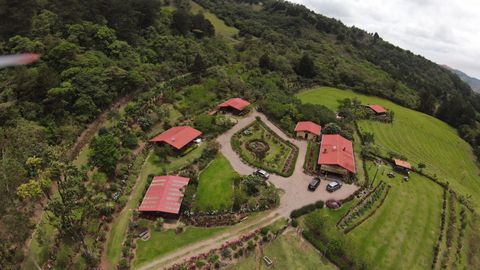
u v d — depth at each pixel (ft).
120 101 329.11
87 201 200.23
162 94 363.56
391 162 315.37
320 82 548.72
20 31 315.37
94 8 387.55
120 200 218.79
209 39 520.01
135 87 349.00
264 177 257.75
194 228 205.67
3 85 268.62
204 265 179.32
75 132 263.08
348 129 367.25
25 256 172.24
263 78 461.78
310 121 353.51
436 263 205.05
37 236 181.98
